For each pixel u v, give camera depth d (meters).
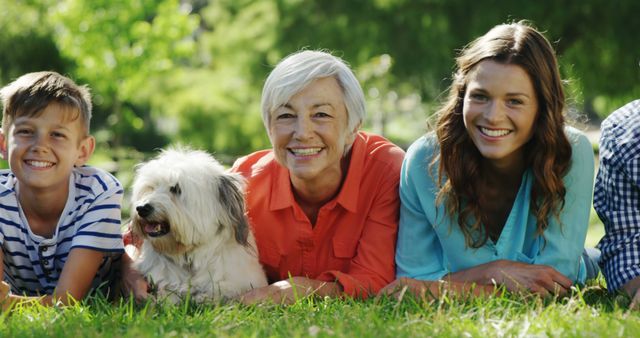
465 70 4.50
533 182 4.58
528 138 4.44
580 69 18.67
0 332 3.70
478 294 4.36
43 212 4.79
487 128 4.36
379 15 19.69
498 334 3.56
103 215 4.76
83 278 4.66
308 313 4.02
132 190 4.86
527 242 4.70
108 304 4.25
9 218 4.74
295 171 4.65
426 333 3.56
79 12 17.77
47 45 19.34
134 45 18.48
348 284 4.61
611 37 18.45
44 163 4.60
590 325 3.58
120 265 5.01
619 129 4.61
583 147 4.57
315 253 5.00
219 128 20.12
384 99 23.58
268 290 4.48
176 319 3.86
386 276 4.80
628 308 4.14
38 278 4.88
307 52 4.75
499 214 4.80
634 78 19.08
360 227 4.94
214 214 4.70
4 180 4.87
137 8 18.20
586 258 5.38
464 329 3.63
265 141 20.41
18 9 19.38
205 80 20.55
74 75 19.33
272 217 4.99
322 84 4.60
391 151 5.09
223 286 4.68
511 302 3.99
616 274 4.52
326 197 4.96
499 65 4.32
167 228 4.64
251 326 3.75
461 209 4.64
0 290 4.38
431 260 4.81
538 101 4.38
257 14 21.50
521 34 4.40
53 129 4.61
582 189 4.57
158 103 20.17
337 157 4.73
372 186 4.96
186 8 20.05
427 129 4.97
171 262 4.77
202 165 4.77
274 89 4.62
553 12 18.19
